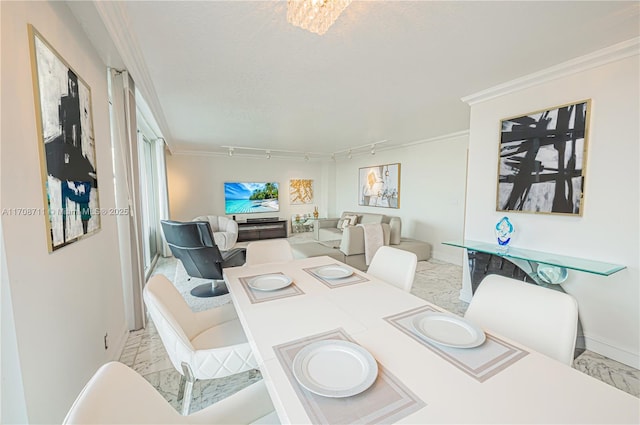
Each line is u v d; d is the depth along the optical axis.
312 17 1.16
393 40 1.71
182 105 2.98
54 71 1.17
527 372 0.78
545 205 2.24
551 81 2.17
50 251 1.10
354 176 6.96
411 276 1.65
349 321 1.11
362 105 2.97
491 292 1.23
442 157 4.66
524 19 1.51
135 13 1.44
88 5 1.35
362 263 4.11
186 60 1.96
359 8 1.41
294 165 7.38
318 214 7.71
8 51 0.89
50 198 1.10
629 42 1.74
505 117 2.49
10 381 0.90
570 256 2.13
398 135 4.55
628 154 1.84
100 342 1.66
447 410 0.65
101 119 1.87
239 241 6.61
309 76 2.24
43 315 1.05
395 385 0.73
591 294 2.05
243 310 1.21
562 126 2.12
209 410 0.93
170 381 1.75
